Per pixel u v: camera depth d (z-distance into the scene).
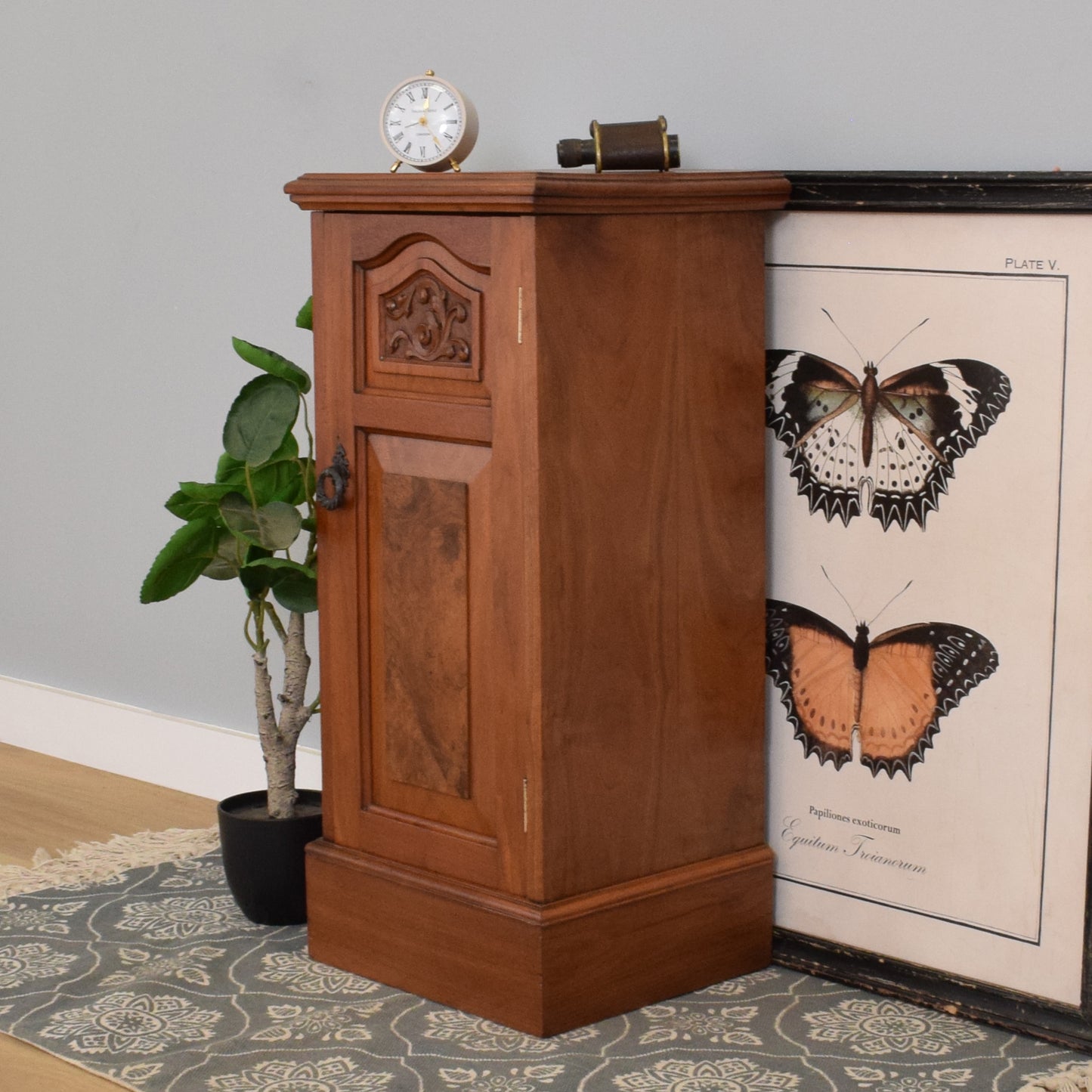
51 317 3.57
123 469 3.48
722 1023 2.32
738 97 2.51
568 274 2.17
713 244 2.33
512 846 2.28
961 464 2.29
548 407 2.17
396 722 2.41
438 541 2.30
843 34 2.38
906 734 2.39
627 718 2.33
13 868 2.97
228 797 3.03
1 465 3.74
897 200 2.29
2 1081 2.18
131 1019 2.35
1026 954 2.29
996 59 2.24
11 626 3.78
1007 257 2.21
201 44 3.18
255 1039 2.28
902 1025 2.32
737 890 2.47
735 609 2.45
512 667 2.24
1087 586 2.19
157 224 3.33
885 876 2.43
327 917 2.53
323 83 3.02
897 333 2.32
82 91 3.41
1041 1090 2.08
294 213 3.10
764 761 2.55
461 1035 2.28
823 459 2.43
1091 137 2.17
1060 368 2.18
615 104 2.66
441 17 2.85
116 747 3.57
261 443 2.58
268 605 2.70
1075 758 2.22
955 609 2.32
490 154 2.84
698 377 2.35
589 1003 2.31
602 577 2.27
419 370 2.31
